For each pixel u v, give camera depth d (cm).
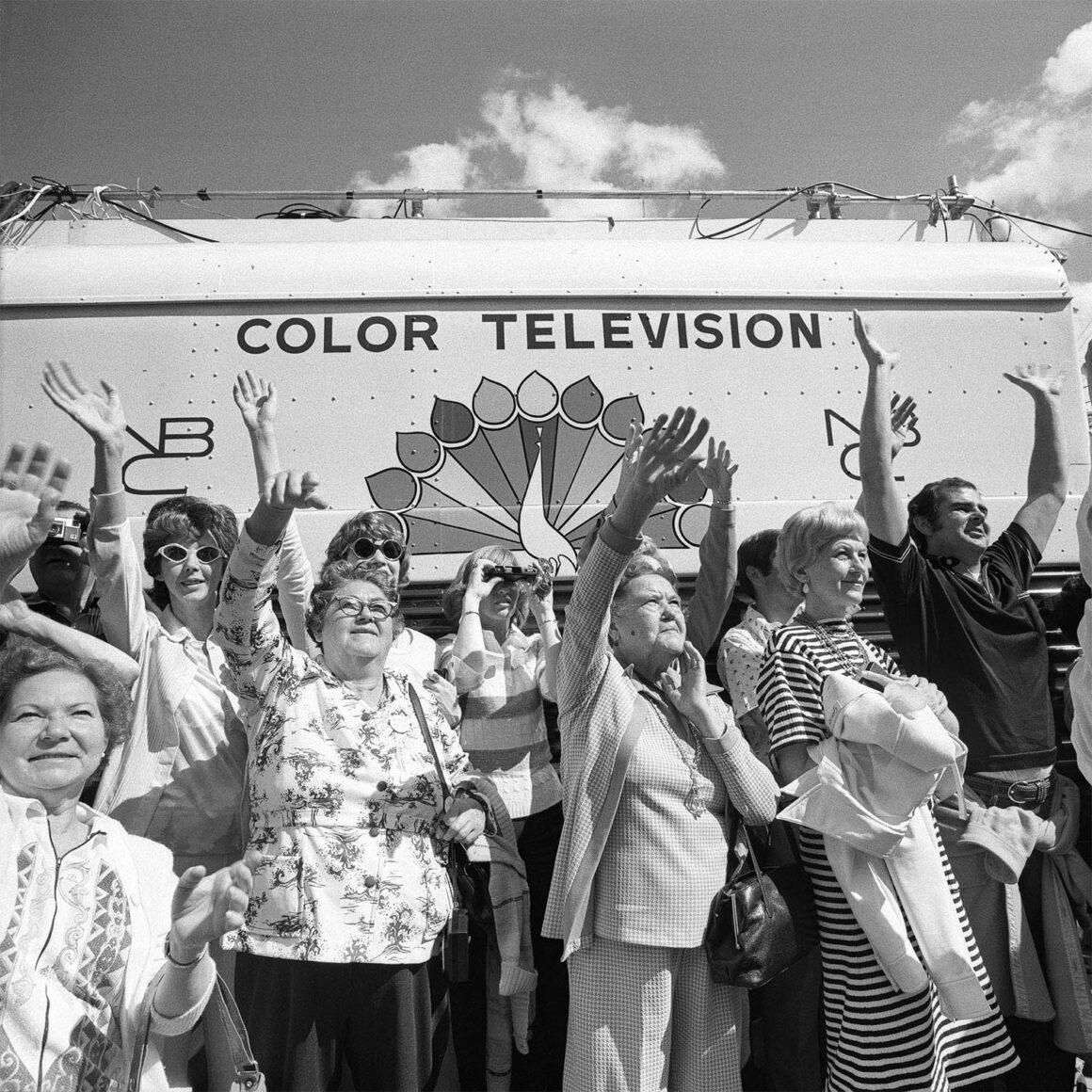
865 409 318
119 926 181
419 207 460
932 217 464
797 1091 277
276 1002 243
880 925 238
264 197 454
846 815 241
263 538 257
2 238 418
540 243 411
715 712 261
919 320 415
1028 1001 289
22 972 171
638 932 242
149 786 282
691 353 400
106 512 278
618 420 391
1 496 243
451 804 262
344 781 250
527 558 377
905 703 245
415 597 373
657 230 458
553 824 320
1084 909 303
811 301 412
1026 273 425
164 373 385
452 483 382
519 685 329
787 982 282
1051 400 362
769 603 352
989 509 398
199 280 393
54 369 284
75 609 338
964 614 309
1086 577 258
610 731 256
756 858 260
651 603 274
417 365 390
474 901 274
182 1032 176
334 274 397
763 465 395
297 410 383
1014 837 286
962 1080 253
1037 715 308
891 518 309
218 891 171
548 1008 312
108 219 430
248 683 269
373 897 244
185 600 304
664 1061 241
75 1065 169
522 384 391
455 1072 263
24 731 187
